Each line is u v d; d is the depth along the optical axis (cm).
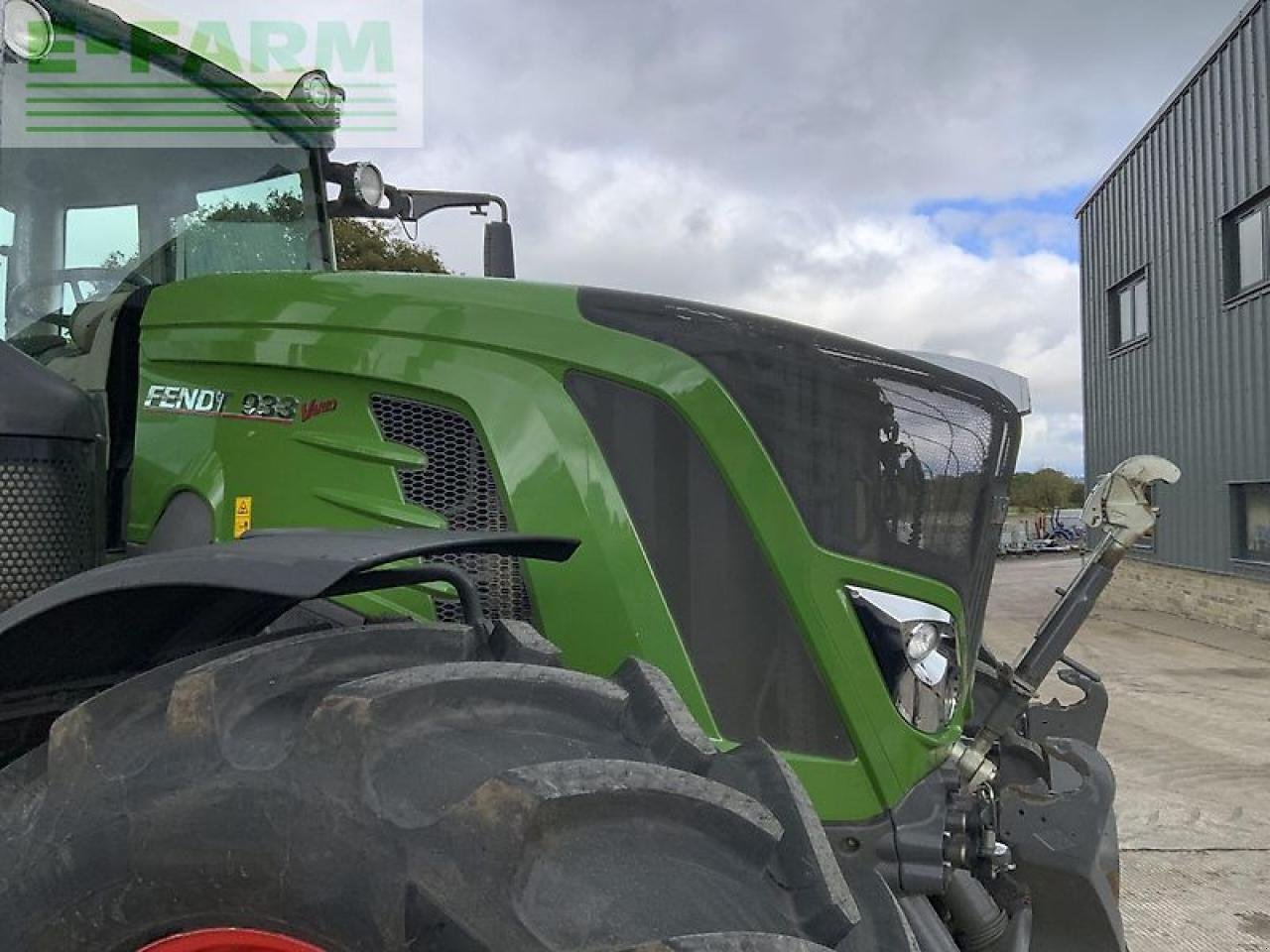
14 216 242
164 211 273
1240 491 1253
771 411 185
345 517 199
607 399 189
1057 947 250
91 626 150
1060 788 267
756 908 125
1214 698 839
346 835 120
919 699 187
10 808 142
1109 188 1617
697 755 145
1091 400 1716
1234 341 1235
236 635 165
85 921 130
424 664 144
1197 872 459
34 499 191
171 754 131
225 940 128
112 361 237
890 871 182
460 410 194
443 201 341
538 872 116
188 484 213
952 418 196
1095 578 236
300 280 215
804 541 183
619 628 184
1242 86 1185
